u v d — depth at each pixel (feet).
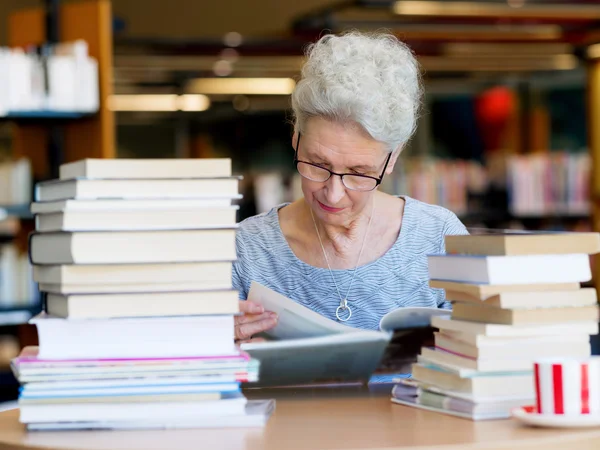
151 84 30.09
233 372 5.03
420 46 24.16
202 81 30.86
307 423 5.11
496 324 5.21
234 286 8.07
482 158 33.88
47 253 5.17
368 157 6.64
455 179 28.84
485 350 5.19
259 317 6.52
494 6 20.10
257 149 37.06
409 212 8.11
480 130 33.63
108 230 4.91
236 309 5.08
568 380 4.92
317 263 7.95
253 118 36.91
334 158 6.63
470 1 20.01
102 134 17.62
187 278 5.03
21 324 18.63
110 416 4.95
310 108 6.52
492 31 22.68
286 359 5.62
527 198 28.43
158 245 4.98
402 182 28.66
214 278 5.05
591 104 25.40
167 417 4.99
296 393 6.14
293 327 6.51
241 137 37.11
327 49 6.59
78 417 4.93
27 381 4.90
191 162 5.06
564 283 5.28
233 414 5.04
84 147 17.90
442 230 8.11
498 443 4.57
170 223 5.01
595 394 4.96
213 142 37.19
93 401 4.94
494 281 5.18
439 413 5.37
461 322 5.36
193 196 5.05
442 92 34.53
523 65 29.12
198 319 5.06
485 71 31.40
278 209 8.29
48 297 5.31
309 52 6.74
